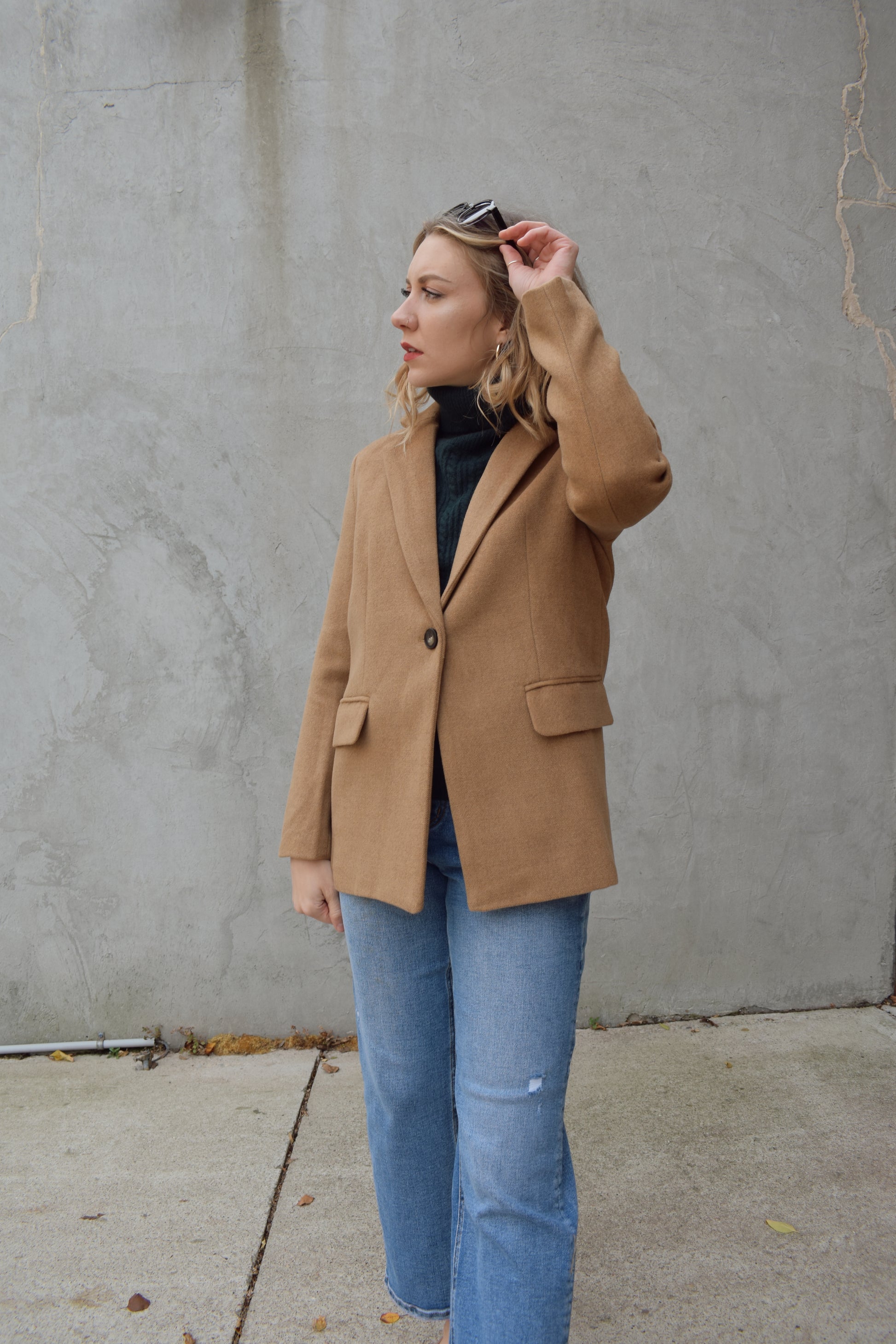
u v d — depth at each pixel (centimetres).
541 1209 119
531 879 119
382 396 258
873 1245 175
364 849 131
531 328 120
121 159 256
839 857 274
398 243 257
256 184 256
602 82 257
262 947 264
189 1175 204
